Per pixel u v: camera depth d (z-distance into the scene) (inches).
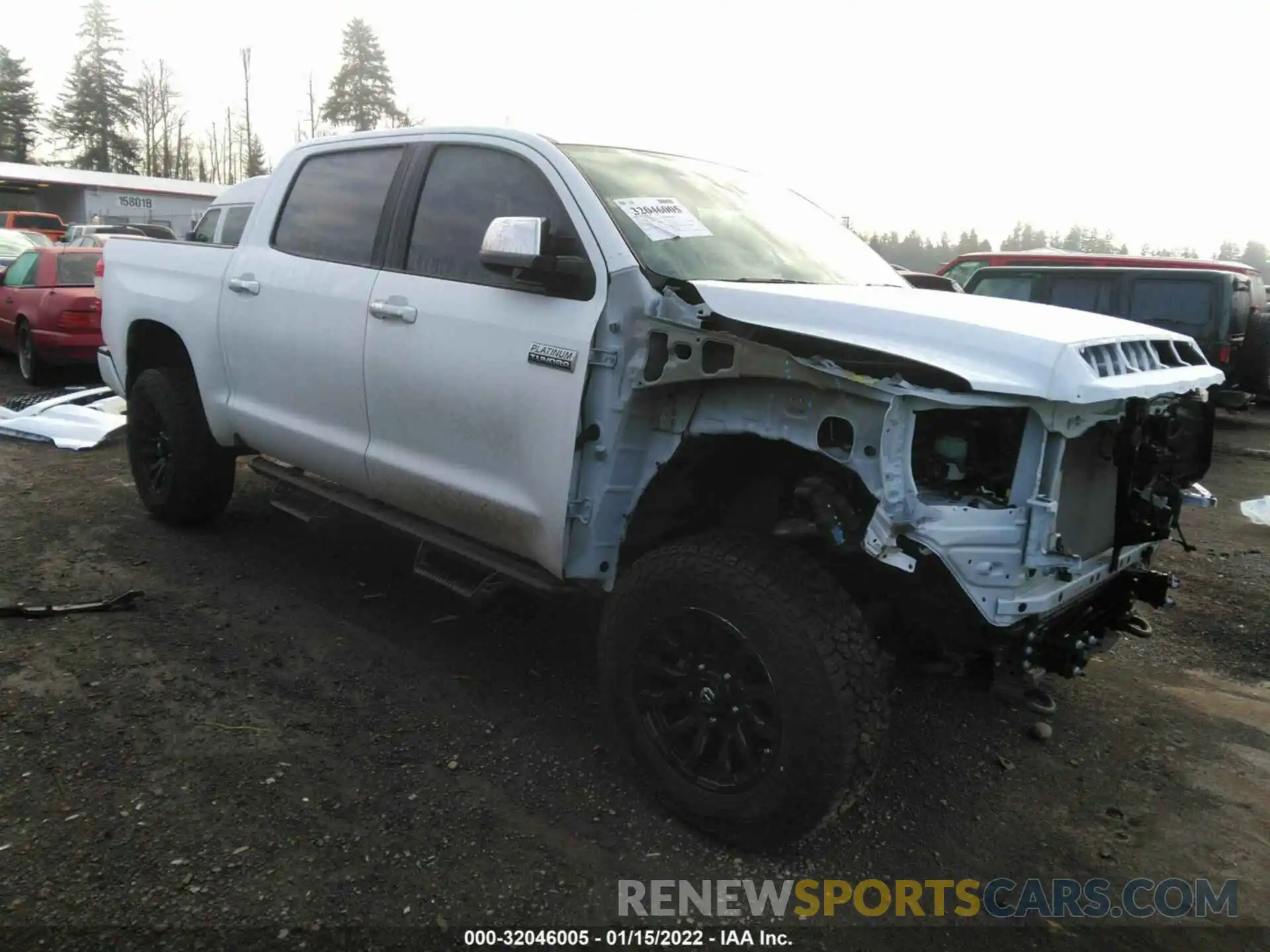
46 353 379.9
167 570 185.5
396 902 98.4
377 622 167.3
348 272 153.7
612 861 107.2
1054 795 127.2
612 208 124.9
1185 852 116.2
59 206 1652.3
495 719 136.6
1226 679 165.6
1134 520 112.6
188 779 116.9
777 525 106.9
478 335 130.2
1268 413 524.1
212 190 1724.9
